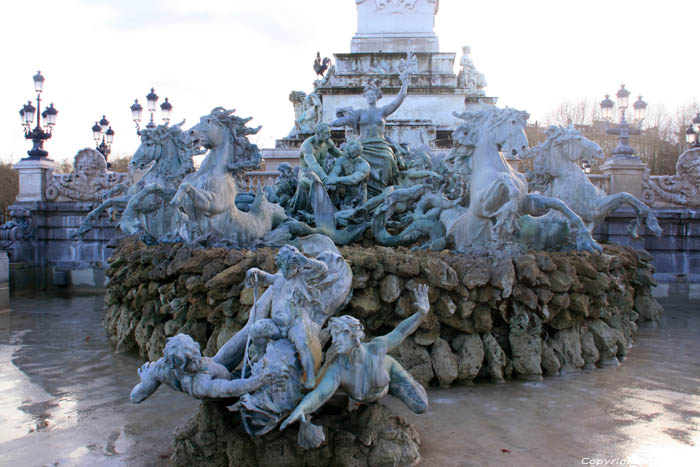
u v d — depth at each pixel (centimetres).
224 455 469
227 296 709
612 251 1048
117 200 1090
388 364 495
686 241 1728
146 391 462
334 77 1950
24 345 979
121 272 927
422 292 508
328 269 550
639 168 1744
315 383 461
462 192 928
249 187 1595
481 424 571
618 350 850
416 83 1928
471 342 708
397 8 1978
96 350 935
